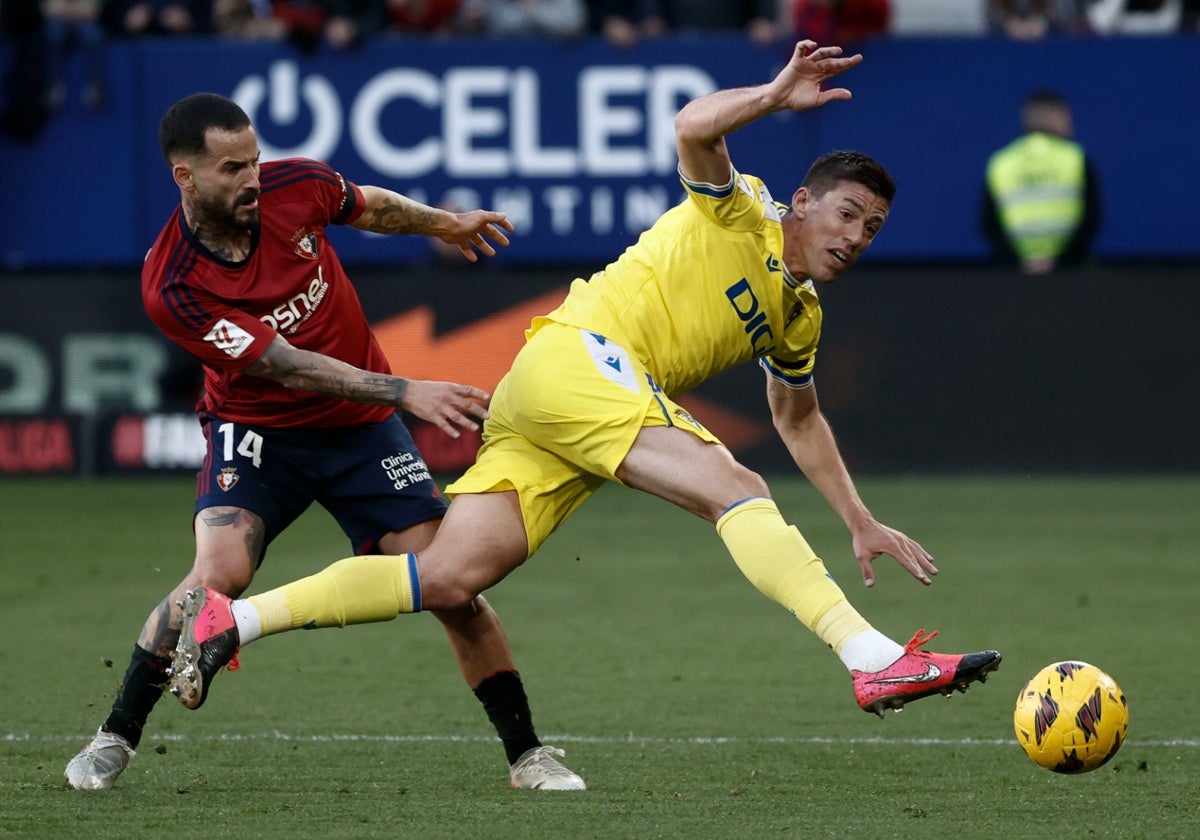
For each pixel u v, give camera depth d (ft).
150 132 146.61
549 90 145.89
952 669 48.49
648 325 54.54
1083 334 148.56
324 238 57.52
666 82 145.89
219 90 146.10
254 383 55.83
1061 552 115.03
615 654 83.15
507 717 55.98
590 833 48.11
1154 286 148.15
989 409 148.97
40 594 99.55
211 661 49.88
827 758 60.90
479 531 53.42
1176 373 148.77
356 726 66.54
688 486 51.98
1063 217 147.64
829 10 144.25
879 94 146.41
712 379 148.77
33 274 150.51
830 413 149.59
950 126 146.92
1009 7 160.66
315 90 145.69
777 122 146.00
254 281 54.70
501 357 148.66
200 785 55.31
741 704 71.51
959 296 148.46
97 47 146.00
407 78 145.79
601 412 52.90
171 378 150.82
